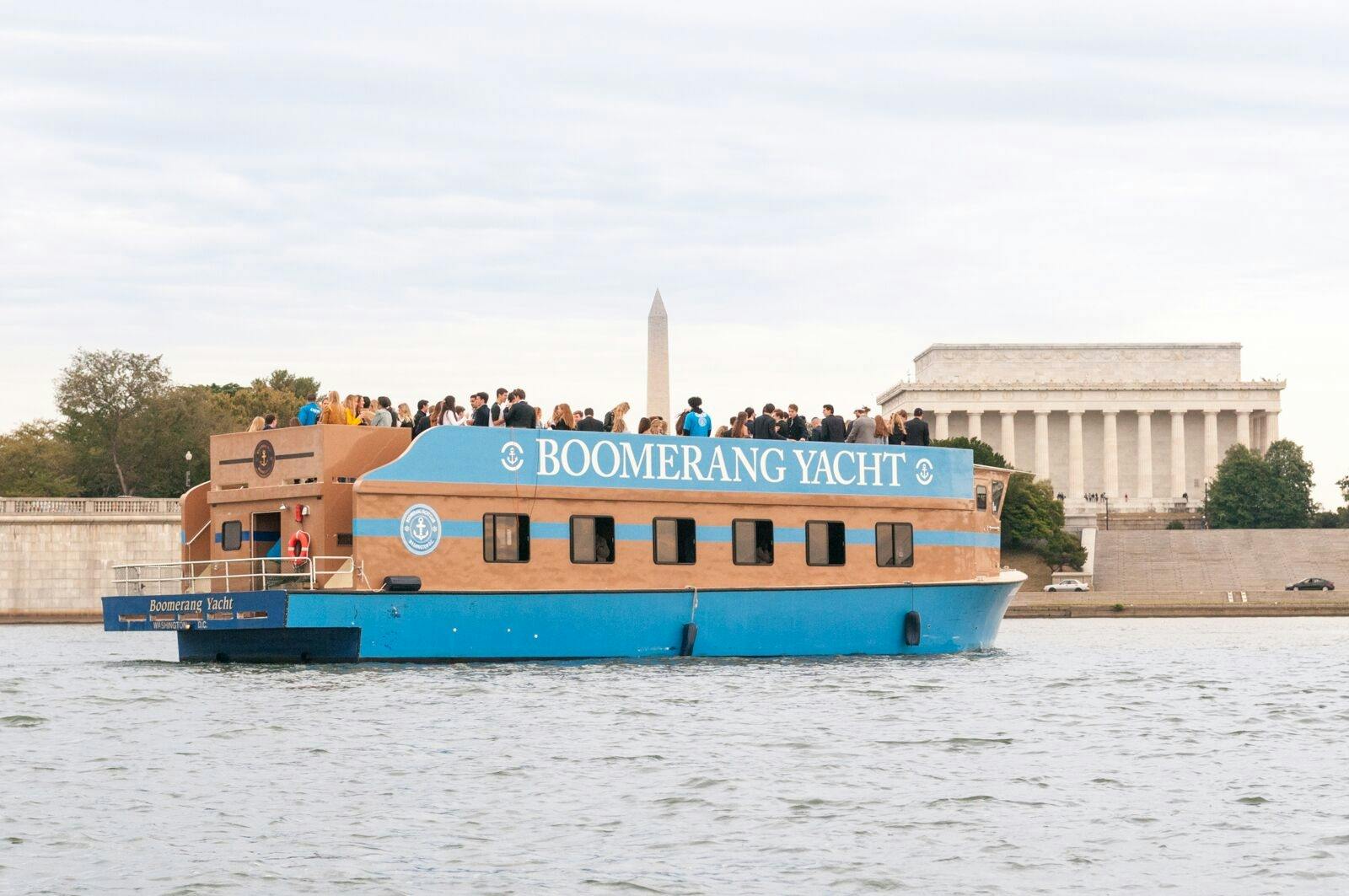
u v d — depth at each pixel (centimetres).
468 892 2333
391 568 4997
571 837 2691
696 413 5662
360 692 4466
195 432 16562
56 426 18112
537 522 5209
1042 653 7212
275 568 5303
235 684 4666
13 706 4247
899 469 5859
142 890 2331
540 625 5197
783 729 3912
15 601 12500
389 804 2942
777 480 5606
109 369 16500
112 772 3247
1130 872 2477
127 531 12750
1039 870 2491
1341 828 2805
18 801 2955
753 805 2962
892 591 5791
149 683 4734
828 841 2672
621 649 5322
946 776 3300
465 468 5106
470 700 4331
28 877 2403
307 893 2327
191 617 5016
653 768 3334
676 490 5425
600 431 5425
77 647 7788
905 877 2438
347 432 5097
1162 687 5328
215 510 5403
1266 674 5981
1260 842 2686
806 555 5647
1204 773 3391
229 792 3041
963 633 6000
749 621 5525
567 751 3528
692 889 2358
